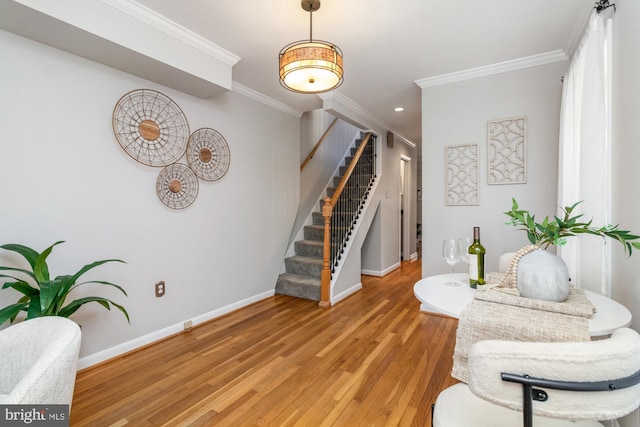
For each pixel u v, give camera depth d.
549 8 2.00
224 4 1.98
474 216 2.99
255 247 3.58
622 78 1.53
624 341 0.73
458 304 1.34
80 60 2.09
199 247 2.93
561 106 2.42
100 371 2.11
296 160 4.19
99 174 2.20
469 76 2.96
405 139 5.87
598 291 1.72
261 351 2.40
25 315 1.92
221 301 3.17
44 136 1.93
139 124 2.42
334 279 3.66
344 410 1.70
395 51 2.57
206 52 2.46
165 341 2.58
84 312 2.15
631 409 0.72
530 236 1.45
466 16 2.09
